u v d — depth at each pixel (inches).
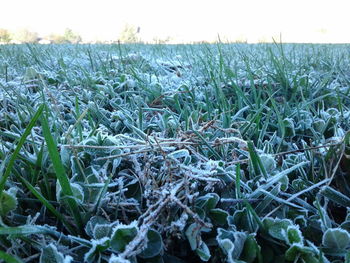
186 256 5.9
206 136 8.9
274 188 6.3
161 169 6.8
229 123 9.7
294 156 8.1
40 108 5.4
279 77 14.2
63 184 5.5
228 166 7.3
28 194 6.8
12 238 5.1
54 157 5.4
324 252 5.4
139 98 12.5
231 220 6.0
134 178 7.1
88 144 7.6
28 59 22.9
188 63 21.9
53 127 9.1
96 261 5.2
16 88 13.6
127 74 17.1
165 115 10.8
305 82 13.9
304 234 6.1
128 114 11.0
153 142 7.8
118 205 6.2
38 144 7.9
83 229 5.9
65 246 5.4
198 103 11.8
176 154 7.0
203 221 5.4
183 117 11.0
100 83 16.0
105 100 13.2
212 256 5.8
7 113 10.5
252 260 5.3
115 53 29.8
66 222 5.8
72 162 6.9
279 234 5.6
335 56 27.5
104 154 7.5
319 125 9.9
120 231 5.0
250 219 5.8
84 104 12.3
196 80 15.7
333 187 7.4
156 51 31.7
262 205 6.3
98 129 9.3
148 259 5.3
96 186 6.1
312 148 7.2
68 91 13.9
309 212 6.7
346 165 7.3
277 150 8.3
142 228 4.9
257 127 9.4
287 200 6.2
